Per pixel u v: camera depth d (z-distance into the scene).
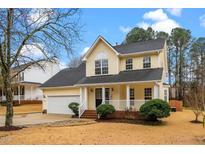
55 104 31.09
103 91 25.84
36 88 46.59
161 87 23.45
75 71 33.06
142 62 26.06
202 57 45.94
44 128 17.44
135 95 25.97
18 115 29.92
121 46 29.41
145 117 21.22
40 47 17.20
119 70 26.98
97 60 28.27
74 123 20.97
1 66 17.02
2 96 44.06
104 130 16.95
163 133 16.41
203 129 18.59
